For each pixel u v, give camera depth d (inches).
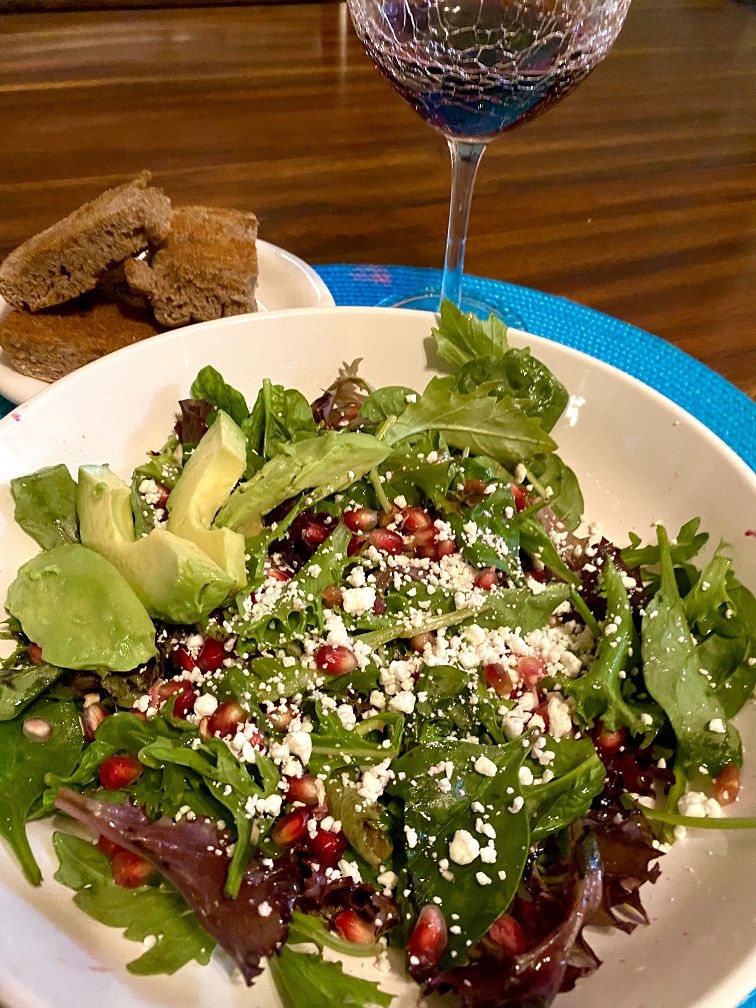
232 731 7.8
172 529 9.0
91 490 9.0
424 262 14.8
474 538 9.5
